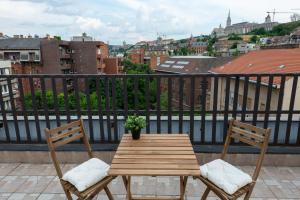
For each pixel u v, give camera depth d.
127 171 1.93
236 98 3.31
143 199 2.59
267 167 3.40
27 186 3.00
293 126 4.41
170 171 1.92
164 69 48.19
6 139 3.62
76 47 39.56
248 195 2.19
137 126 2.51
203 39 109.50
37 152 3.57
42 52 35.00
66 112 3.45
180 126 3.46
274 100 11.58
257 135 2.28
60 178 2.30
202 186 2.94
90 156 2.76
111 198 2.54
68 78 3.36
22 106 3.47
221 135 4.09
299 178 3.11
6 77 3.36
